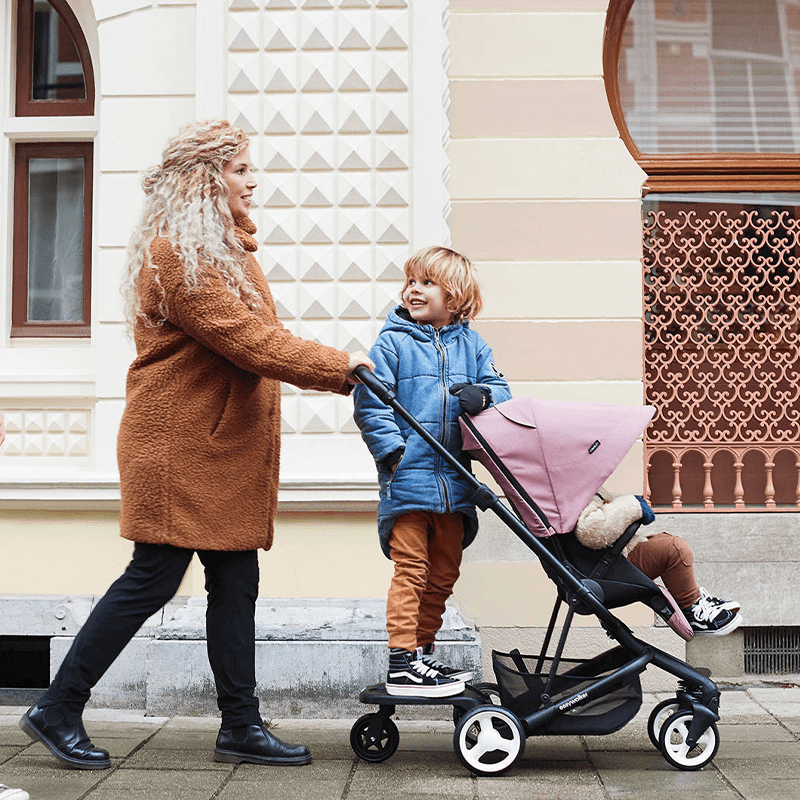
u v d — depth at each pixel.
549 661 3.60
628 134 4.91
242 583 3.33
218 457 3.20
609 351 4.59
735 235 4.84
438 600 3.54
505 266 4.59
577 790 3.04
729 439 4.78
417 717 4.01
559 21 4.64
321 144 4.46
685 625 3.28
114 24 4.59
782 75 4.94
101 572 4.38
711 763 3.34
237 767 3.28
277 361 3.09
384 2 4.48
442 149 4.45
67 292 4.96
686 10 4.95
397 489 3.37
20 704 4.36
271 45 4.48
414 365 3.47
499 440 3.29
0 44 4.91
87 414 4.68
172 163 3.26
